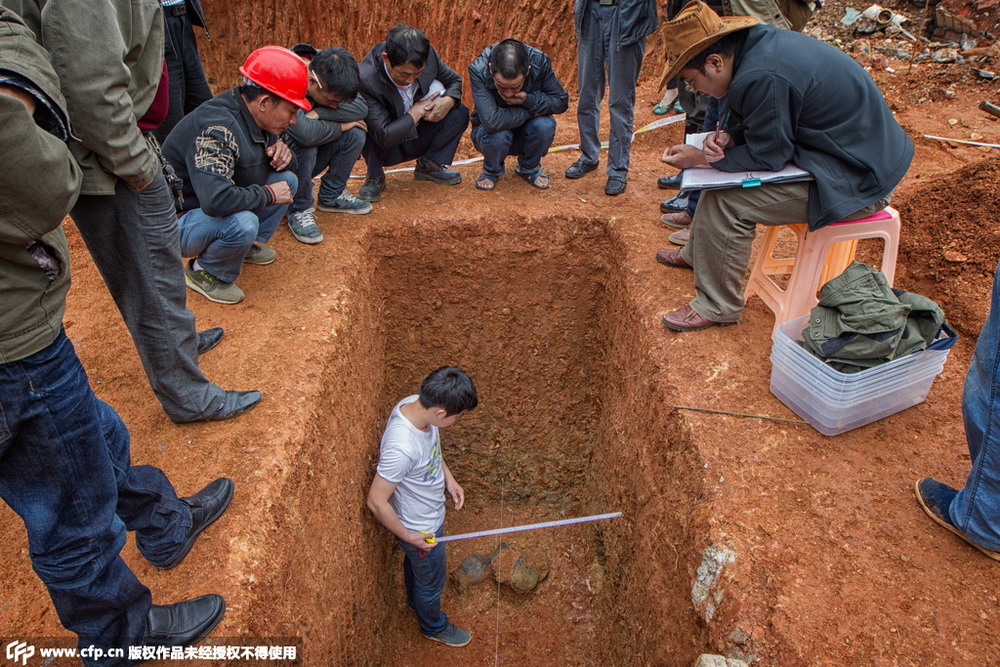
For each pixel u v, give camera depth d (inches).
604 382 208.2
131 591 81.4
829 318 118.2
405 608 202.7
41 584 98.2
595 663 179.3
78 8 74.7
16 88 60.0
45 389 67.3
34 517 71.5
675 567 121.4
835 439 121.0
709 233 136.2
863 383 112.5
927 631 91.0
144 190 94.0
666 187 213.5
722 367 138.6
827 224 123.5
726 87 124.2
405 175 224.1
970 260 156.0
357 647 154.3
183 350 110.6
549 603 206.8
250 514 106.9
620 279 186.5
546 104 194.1
